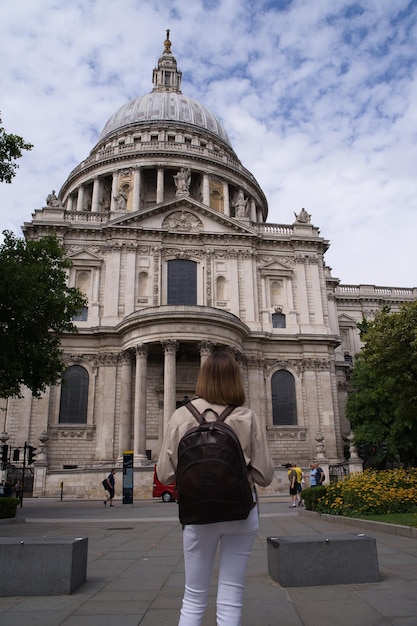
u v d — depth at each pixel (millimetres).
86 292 51969
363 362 51906
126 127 81188
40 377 30656
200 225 55531
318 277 56438
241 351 47906
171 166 71562
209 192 72562
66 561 8375
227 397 4922
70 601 7805
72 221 54812
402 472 21625
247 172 80125
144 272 52844
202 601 4547
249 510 4438
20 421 46188
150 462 42094
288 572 8547
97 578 9562
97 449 46125
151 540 15172
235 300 53156
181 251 54250
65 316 31312
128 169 71938
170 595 8133
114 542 14742
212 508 4285
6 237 31203
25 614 7062
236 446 4496
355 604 7324
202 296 53125
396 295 76812
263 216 86062
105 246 53406
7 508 21188
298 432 50688
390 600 7488
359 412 50125
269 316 54094
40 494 39656
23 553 8398
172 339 44125
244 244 55469
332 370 53750
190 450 4449
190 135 80625
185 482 4383
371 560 8773
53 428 47031
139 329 45625
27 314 28469
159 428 47750
